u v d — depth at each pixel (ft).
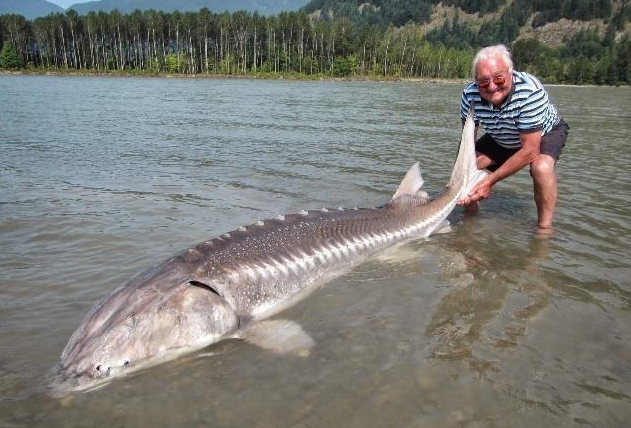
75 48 337.93
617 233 21.22
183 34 344.90
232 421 10.39
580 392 11.19
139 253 18.28
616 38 602.03
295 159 35.76
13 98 89.92
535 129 21.04
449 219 23.84
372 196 26.68
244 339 13.61
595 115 79.87
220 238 15.53
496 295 15.74
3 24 333.62
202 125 54.95
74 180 28.53
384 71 345.10
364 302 15.55
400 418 10.42
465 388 11.32
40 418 10.45
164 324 12.61
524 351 12.71
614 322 14.08
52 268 16.97
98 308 12.70
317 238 17.62
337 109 79.05
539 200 22.18
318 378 11.76
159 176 29.91
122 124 54.65
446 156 38.29
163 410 10.73
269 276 15.35
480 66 20.92
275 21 350.43
